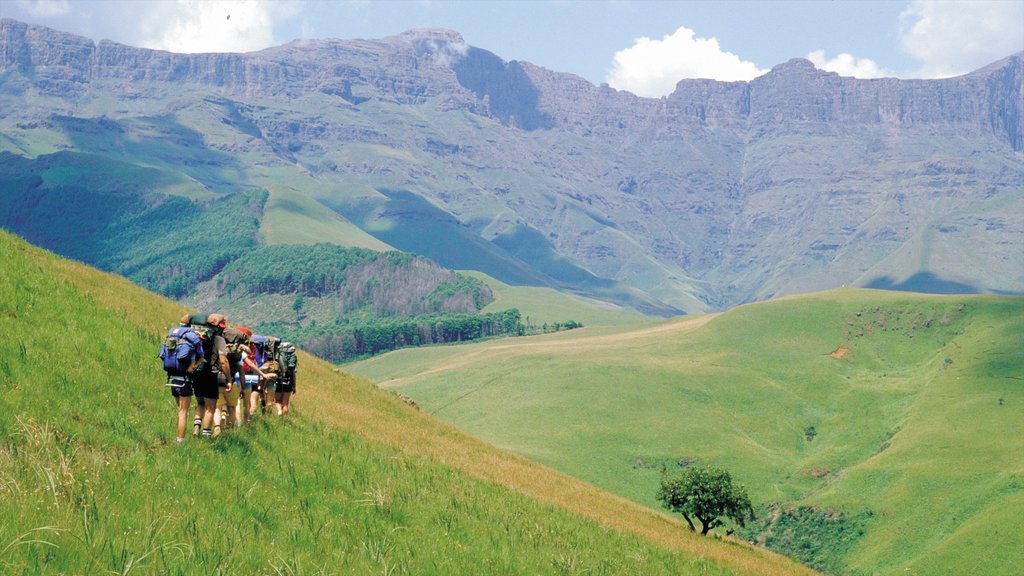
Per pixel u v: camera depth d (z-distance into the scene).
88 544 11.70
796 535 161.12
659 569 24.75
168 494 14.98
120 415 19.30
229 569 12.50
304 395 39.03
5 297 25.91
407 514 19.75
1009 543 129.00
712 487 79.81
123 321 29.41
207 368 18.78
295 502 17.53
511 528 22.61
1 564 10.40
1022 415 190.00
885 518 155.62
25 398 18.16
